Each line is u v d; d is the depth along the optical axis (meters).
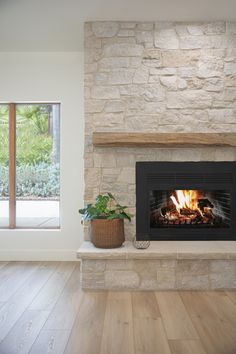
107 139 3.79
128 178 4.00
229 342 2.44
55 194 4.99
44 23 3.99
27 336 2.53
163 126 3.94
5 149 4.99
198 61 3.95
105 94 3.96
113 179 3.99
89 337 2.52
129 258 3.53
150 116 3.94
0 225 4.96
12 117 4.97
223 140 3.80
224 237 4.04
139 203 4.00
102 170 3.99
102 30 3.96
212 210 4.12
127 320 2.81
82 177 4.85
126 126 3.95
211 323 2.75
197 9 3.69
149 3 3.55
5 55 4.87
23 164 5.00
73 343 2.43
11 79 4.86
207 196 4.12
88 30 3.96
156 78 3.96
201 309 3.04
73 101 4.86
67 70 4.87
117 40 3.96
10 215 4.94
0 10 3.66
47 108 4.99
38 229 4.91
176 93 3.95
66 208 4.86
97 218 3.72
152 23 3.97
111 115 3.96
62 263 4.68
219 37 3.96
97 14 3.79
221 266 3.57
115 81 3.96
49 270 4.33
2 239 4.86
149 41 3.96
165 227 4.06
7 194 4.98
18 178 4.98
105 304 3.17
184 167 4.01
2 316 2.89
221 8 3.67
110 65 3.96
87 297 3.35
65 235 4.86
